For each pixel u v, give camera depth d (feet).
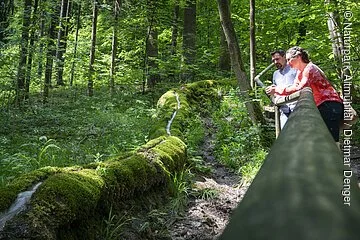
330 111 14.24
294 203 1.56
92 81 50.90
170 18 56.95
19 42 39.50
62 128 30.22
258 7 52.34
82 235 10.25
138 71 52.70
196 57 62.08
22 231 8.42
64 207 9.66
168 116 28.30
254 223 1.47
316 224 1.40
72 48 69.36
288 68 17.46
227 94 44.98
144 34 55.98
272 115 31.60
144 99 45.65
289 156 2.22
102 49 69.92
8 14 46.29
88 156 20.06
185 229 13.37
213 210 15.62
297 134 2.86
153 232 12.72
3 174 16.55
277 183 1.79
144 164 14.51
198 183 18.24
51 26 53.31
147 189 14.38
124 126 29.37
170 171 16.61
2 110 35.47
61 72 63.26
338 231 1.35
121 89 51.72
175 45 61.72
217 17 72.64
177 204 14.80
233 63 28.66
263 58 56.34
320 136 2.77
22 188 10.04
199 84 45.34
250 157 23.48
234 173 21.97
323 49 33.06
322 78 14.46
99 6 54.75
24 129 30.35
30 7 42.32
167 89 47.57
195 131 27.91
